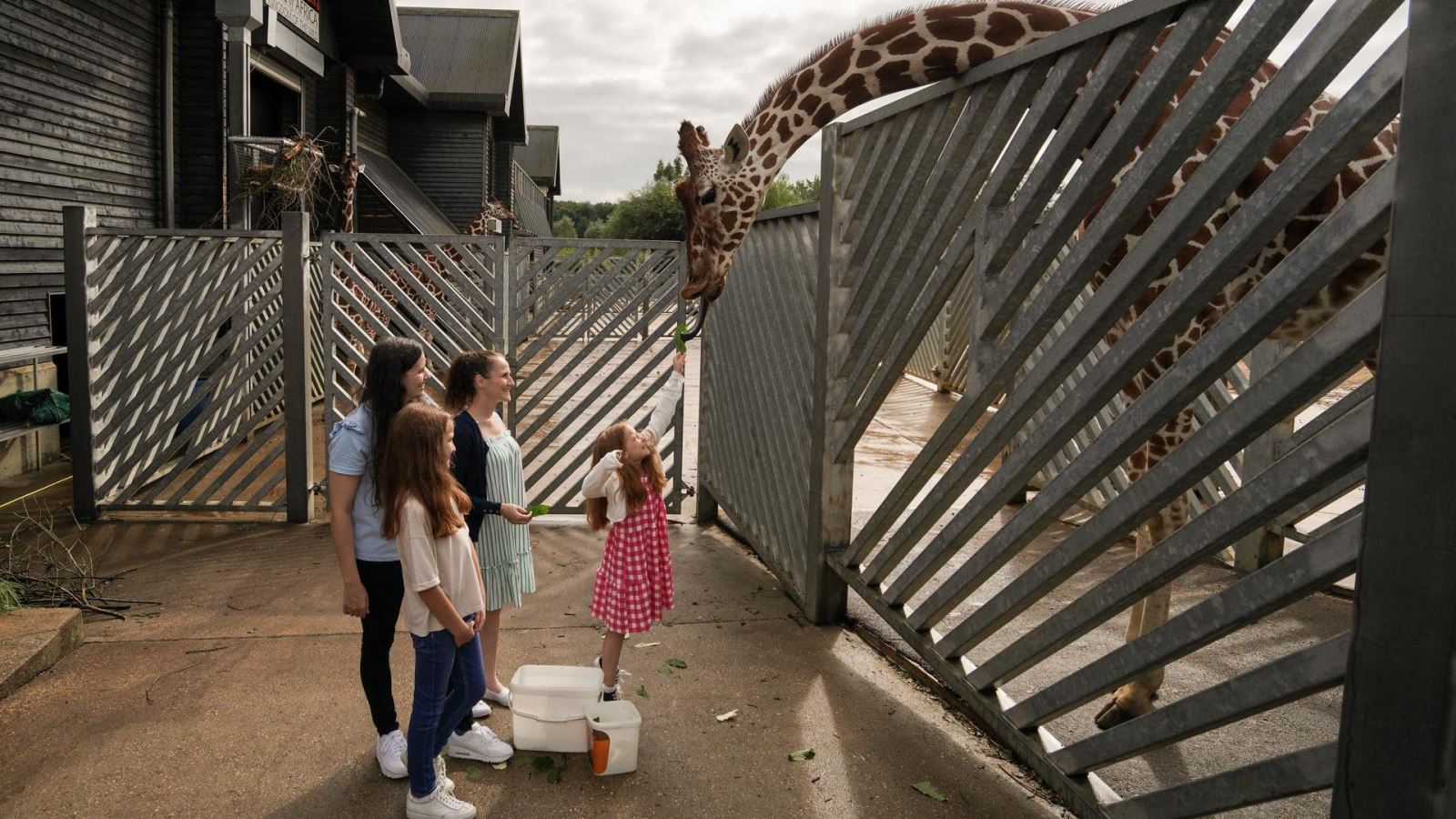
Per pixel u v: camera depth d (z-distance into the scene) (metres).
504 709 4.14
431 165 24.16
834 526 5.08
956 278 3.79
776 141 4.96
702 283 5.27
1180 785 2.62
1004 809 3.38
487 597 4.03
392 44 16.67
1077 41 2.97
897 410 13.68
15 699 4.11
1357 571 1.87
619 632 3.95
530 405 7.48
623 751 3.55
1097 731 4.00
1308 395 2.19
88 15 10.04
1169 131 2.59
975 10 4.36
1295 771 2.21
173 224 11.71
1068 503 3.13
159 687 4.24
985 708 3.71
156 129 11.48
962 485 3.81
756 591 5.77
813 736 3.90
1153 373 3.87
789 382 5.60
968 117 3.68
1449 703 1.66
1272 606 2.25
